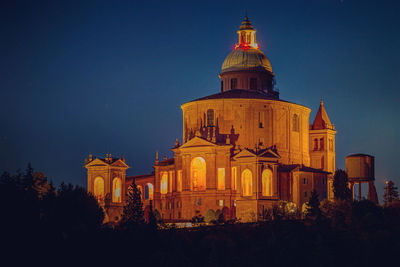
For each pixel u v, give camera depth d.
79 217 131.75
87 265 117.12
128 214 136.38
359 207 132.38
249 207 153.12
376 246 119.06
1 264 115.12
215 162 163.62
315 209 132.62
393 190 158.75
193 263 116.75
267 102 170.00
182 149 167.00
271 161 156.25
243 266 114.69
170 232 126.56
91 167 168.25
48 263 116.44
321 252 114.62
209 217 146.75
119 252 119.94
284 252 115.88
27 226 121.25
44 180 144.38
